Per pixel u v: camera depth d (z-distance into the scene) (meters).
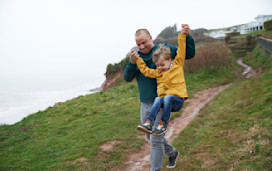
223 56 17.02
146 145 5.30
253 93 7.05
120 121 7.46
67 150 5.37
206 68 15.40
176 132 5.74
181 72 2.72
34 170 4.41
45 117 9.83
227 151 3.61
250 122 4.66
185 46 2.72
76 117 9.07
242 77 13.79
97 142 5.61
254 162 2.94
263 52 17.89
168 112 2.56
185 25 2.68
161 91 2.77
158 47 2.90
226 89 10.03
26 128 8.33
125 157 4.64
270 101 5.57
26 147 6.18
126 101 10.60
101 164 4.34
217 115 6.03
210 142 4.23
